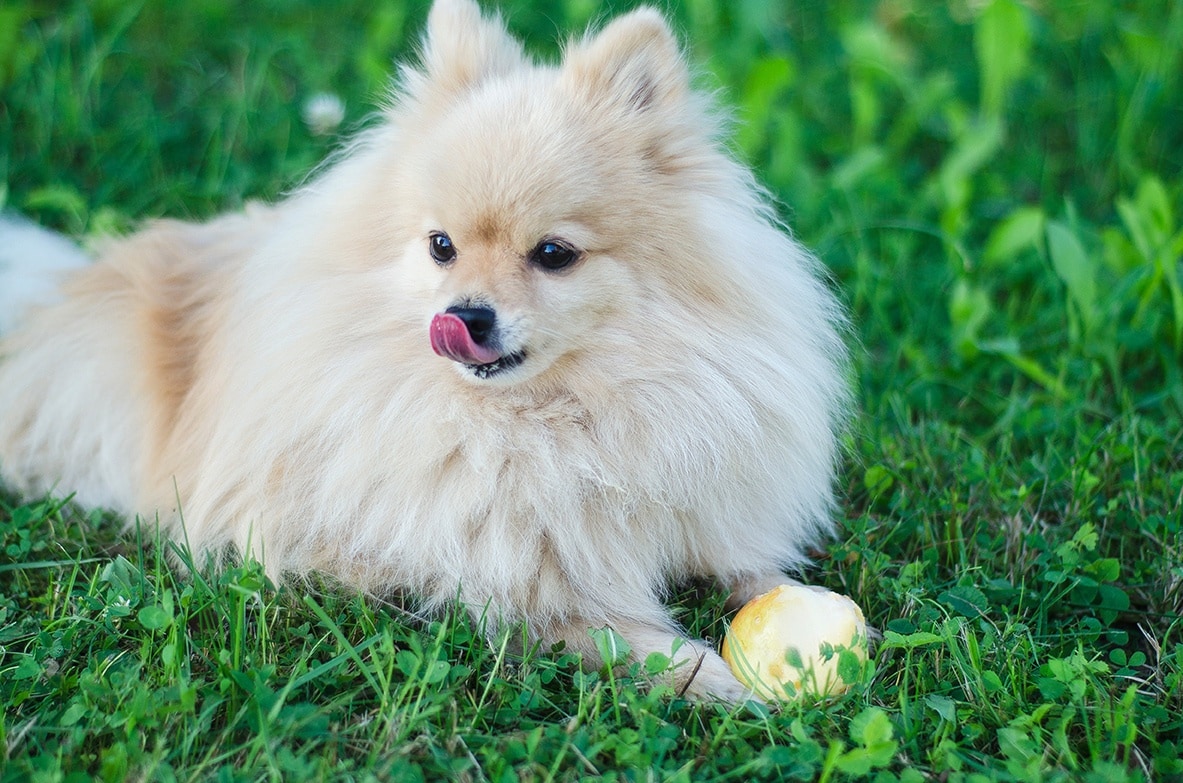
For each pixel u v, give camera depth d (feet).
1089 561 4.31
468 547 4.14
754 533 4.26
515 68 4.33
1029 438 4.64
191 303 4.49
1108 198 5.37
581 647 4.14
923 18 6.73
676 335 4.13
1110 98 5.81
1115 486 4.49
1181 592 4.24
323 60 5.98
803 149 5.59
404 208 4.16
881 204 5.28
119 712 3.90
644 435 4.14
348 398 4.15
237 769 3.86
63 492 4.53
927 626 4.13
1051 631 4.22
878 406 4.74
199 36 6.15
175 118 5.61
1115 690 4.04
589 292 4.10
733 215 4.21
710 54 5.73
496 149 4.09
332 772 3.84
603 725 3.94
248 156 5.36
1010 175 5.59
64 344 4.51
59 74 5.37
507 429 4.13
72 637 4.04
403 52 5.91
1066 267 4.77
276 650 4.05
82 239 4.89
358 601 4.13
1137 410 4.74
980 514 4.44
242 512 4.23
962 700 4.04
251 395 4.20
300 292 4.20
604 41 4.16
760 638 4.04
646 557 4.19
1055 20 6.58
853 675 4.00
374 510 4.16
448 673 4.00
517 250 4.09
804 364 4.23
